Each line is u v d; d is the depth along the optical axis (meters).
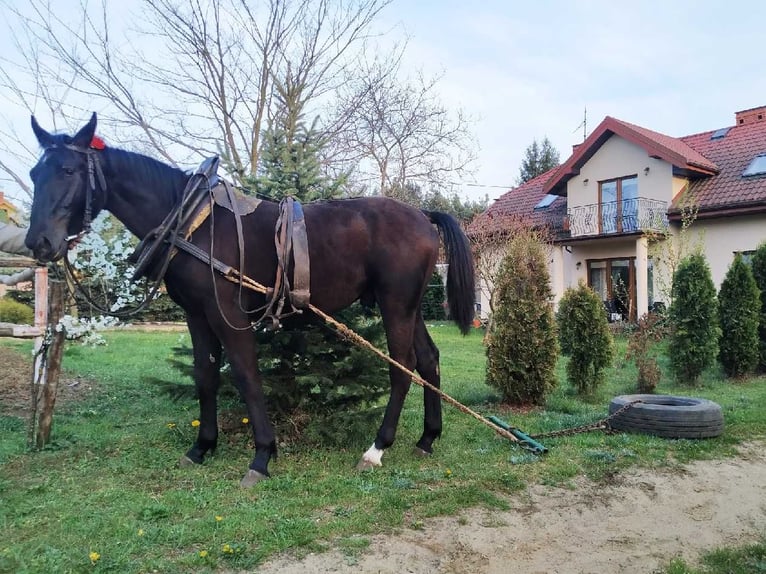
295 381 4.72
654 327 8.15
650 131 19.38
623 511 3.59
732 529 3.38
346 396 4.81
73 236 3.86
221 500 3.52
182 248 3.75
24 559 2.73
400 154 17.56
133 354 10.19
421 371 4.61
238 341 3.83
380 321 5.16
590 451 4.68
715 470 4.33
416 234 4.28
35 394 4.58
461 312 4.59
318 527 3.15
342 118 13.04
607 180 18.56
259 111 11.02
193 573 2.68
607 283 18.61
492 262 17.19
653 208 16.39
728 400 7.02
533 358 6.40
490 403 6.70
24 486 3.72
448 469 4.14
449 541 3.10
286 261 3.87
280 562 2.81
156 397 6.66
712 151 18.36
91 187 3.71
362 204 4.31
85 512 3.29
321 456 4.41
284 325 4.39
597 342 7.32
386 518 3.30
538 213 21.58
